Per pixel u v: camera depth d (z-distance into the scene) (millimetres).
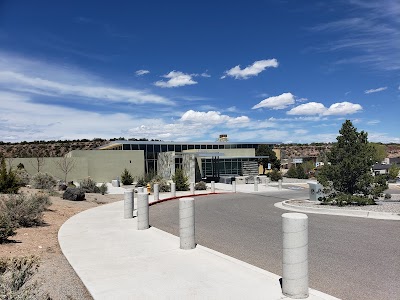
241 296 4820
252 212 14867
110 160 42062
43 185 24188
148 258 6781
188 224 7527
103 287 5180
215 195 25641
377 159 15727
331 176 15812
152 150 46844
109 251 7348
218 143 52875
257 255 7395
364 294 5035
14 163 38344
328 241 8469
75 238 8695
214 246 8273
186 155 40750
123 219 11945
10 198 10672
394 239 8531
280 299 4730
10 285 4031
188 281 5430
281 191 30203
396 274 5891
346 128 15812
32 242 8164
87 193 23781
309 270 6203
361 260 6773
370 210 13070
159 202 20125
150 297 4797
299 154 120438
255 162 48062
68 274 5902
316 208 14273
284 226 4938
